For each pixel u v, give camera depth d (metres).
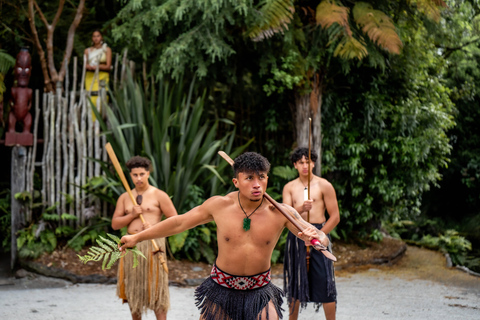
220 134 11.15
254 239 3.71
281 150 11.30
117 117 9.73
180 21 9.65
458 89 15.89
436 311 6.56
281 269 9.41
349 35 8.71
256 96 11.19
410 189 11.76
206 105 11.02
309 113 10.23
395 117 11.09
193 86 10.46
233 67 10.43
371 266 9.88
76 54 11.98
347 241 11.65
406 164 11.45
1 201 11.09
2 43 11.71
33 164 9.28
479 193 17.42
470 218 17.58
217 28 8.86
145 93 9.95
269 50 9.63
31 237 8.77
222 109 11.21
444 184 18.17
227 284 3.76
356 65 10.72
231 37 9.48
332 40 9.42
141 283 5.20
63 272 8.30
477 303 7.04
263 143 11.45
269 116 11.10
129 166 5.52
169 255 9.24
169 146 9.10
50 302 6.92
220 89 11.26
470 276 9.12
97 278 8.20
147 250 5.23
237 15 9.16
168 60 9.10
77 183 9.38
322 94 10.70
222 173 9.86
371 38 8.84
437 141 11.41
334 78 11.09
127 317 6.21
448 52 13.86
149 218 5.46
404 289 7.95
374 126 11.09
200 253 9.47
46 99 9.47
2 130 10.82
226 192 9.89
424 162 11.81
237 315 3.72
